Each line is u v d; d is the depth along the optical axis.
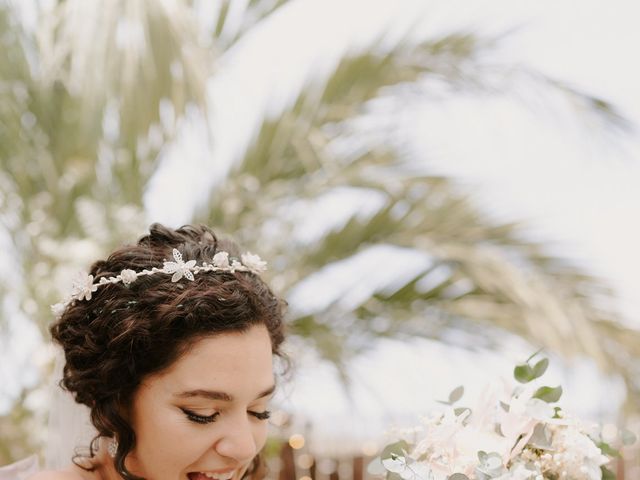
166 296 1.58
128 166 3.97
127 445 1.59
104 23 3.35
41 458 3.53
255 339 1.59
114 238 3.77
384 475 1.77
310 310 4.19
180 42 3.39
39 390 3.60
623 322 4.21
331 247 4.16
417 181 4.21
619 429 1.86
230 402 1.55
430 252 4.12
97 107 3.41
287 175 4.20
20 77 3.89
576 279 4.21
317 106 4.21
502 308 4.19
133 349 1.56
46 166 3.91
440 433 1.70
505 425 1.67
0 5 3.88
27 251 3.78
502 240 4.19
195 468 1.57
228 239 1.86
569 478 1.67
